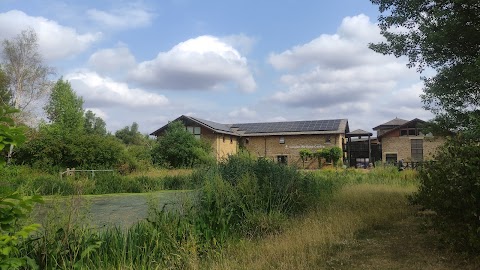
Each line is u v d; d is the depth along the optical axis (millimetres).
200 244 5953
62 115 57188
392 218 8211
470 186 4938
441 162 5609
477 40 7488
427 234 6523
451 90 7828
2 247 2514
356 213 8352
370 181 17625
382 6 8984
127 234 5762
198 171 9469
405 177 18375
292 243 6000
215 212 6730
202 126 48250
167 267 5223
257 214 7367
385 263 5172
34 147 28781
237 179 8477
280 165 9625
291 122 55031
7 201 2484
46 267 4336
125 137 100125
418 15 8609
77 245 4773
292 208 8547
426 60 8438
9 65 37844
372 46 9133
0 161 2602
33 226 2701
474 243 4863
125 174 28078
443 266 4934
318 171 23422
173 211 7008
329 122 52062
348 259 5414
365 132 51125
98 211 12281
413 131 46219
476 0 6957
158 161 36812
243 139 54125
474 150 5148
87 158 30406
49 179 19984
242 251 5863
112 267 4785
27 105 38062
